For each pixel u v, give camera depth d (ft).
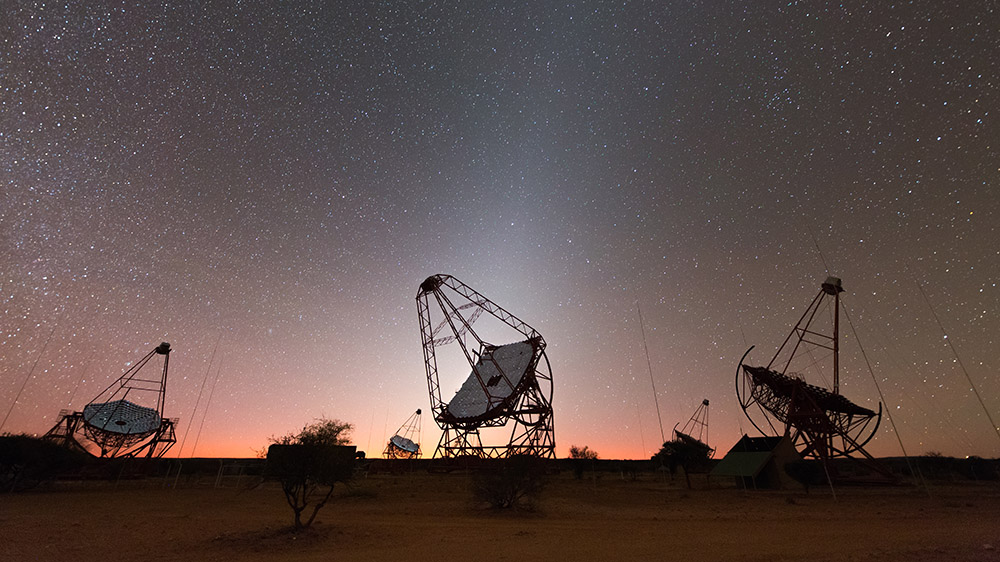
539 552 44.96
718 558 40.52
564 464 238.68
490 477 93.25
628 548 46.78
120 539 52.60
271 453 58.59
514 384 175.01
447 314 200.85
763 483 151.02
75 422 158.20
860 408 151.23
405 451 238.68
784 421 158.61
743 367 167.63
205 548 48.03
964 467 187.73
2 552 44.32
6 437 118.32
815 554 41.50
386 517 75.92
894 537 51.52
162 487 136.87
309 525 60.03
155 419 181.16
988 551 40.63
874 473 161.48
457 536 55.47
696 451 163.22
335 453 60.44
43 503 90.53
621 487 150.71
